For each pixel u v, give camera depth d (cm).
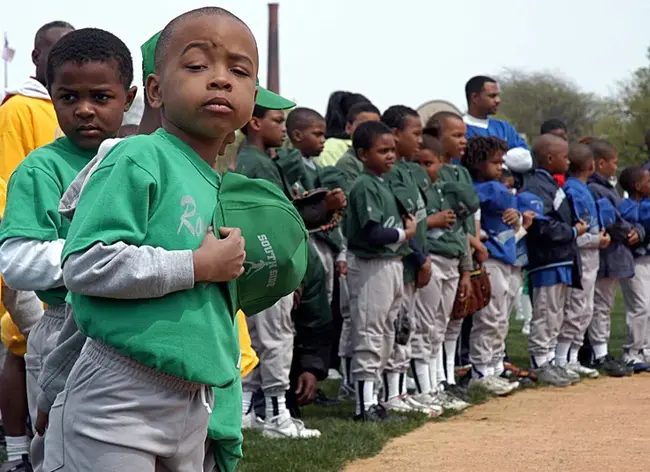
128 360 281
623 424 681
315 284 668
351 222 673
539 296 892
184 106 288
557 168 912
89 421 282
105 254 271
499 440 625
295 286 316
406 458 571
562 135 1085
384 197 666
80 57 390
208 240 283
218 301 291
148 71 358
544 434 646
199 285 284
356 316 675
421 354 743
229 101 288
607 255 971
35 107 546
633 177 1011
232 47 290
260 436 618
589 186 980
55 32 546
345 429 633
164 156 286
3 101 559
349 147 821
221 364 287
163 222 282
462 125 820
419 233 704
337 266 789
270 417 626
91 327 280
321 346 677
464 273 770
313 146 785
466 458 571
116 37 407
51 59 396
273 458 553
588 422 691
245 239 299
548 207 888
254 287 306
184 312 280
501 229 834
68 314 350
